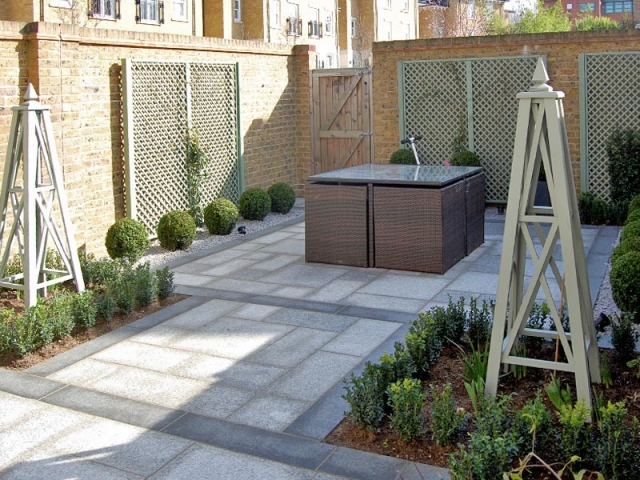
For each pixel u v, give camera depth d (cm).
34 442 398
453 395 423
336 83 1230
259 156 1166
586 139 1034
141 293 641
